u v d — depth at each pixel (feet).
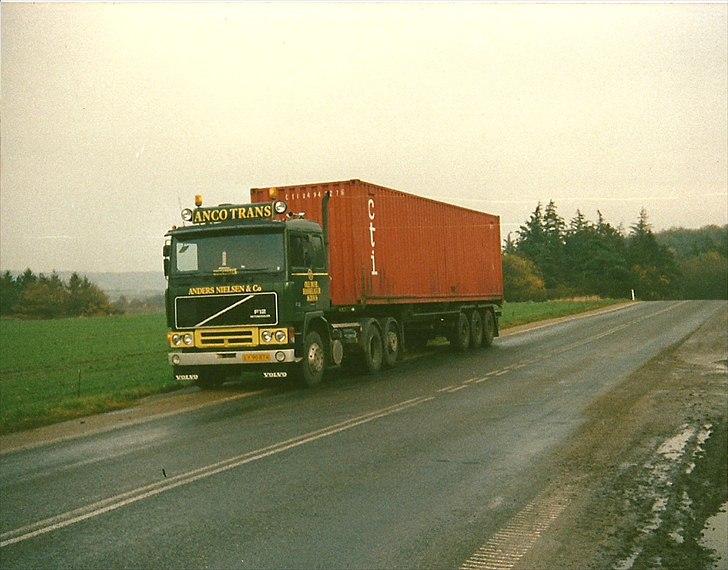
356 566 17.84
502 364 64.23
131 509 23.07
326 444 32.09
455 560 18.24
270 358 49.08
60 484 26.81
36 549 19.62
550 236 416.67
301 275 51.47
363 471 27.07
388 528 20.61
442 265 76.07
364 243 60.03
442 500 23.24
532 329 114.42
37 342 122.52
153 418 42.39
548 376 54.29
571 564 18.13
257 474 27.04
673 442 31.45
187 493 24.72
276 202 50.67
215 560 18.42
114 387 59.47
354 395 47.67
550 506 22.62
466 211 83.61
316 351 53.47
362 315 62.75
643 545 19.49
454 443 31.68
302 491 24.54
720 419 36.40
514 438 32.53
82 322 200.13
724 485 25.20
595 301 250.37
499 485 24.95
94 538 20.38
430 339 80.94
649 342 79.56
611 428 34.42
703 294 443.73
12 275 260.62
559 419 36.88
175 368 51.24
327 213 56.65
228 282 49.90
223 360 49.62
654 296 356.38
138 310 287.28
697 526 21.09
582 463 27.91
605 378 51.93
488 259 89.97
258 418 40.14
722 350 69.26
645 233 412.77
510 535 20.06
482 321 86.22
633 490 24.44
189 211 51.83
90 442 35.73
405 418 38.22
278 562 18.17
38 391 59.72
